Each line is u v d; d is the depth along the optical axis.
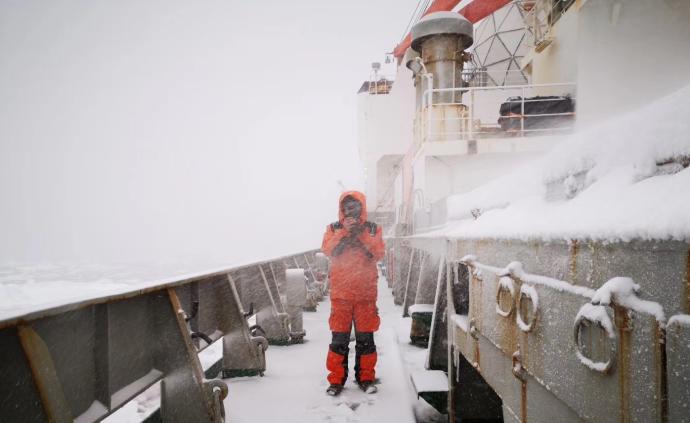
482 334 2.10
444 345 3.68
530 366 1.44
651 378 0.80
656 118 1.04
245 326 3.79
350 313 3.54
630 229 0.86
